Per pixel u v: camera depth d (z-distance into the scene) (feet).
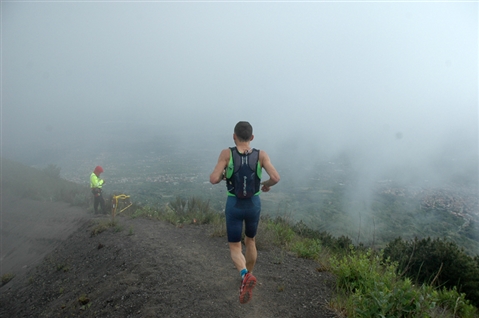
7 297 22.84
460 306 15.26
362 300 12.07
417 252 22.45
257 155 12.25
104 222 31.04
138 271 18.25
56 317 16.75
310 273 17.30
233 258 12.73
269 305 13.62
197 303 13.76
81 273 21.90
